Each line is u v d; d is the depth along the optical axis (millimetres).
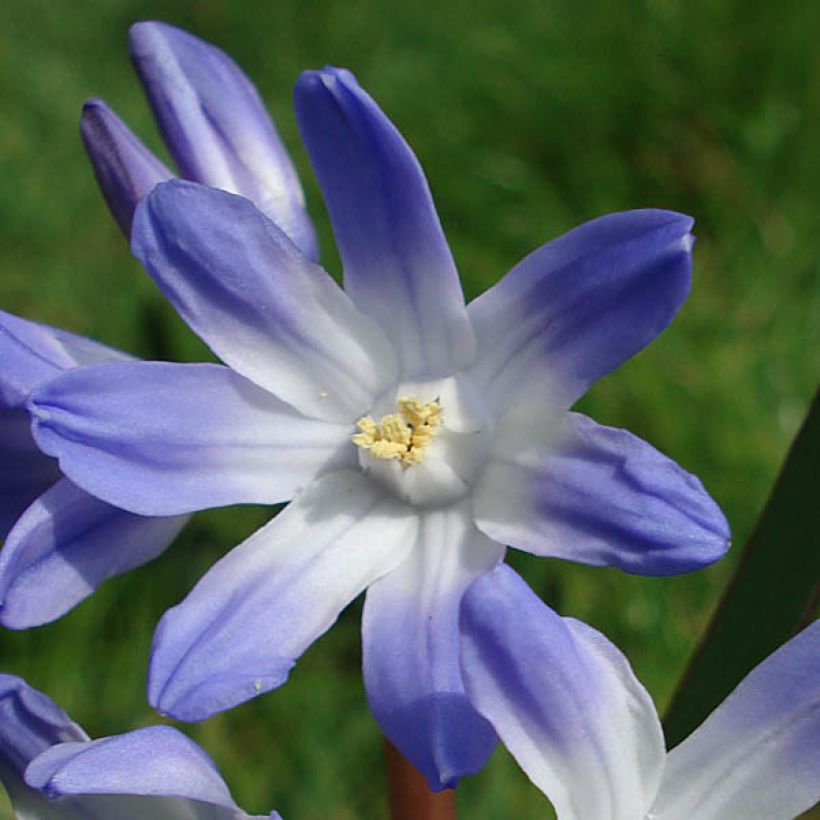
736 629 119
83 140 127
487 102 230
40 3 254
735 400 200
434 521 119
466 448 119
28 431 118
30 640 191
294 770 187
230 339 118
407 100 231
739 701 109
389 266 120
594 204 226
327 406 122
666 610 188
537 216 222
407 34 240
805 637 109
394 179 117
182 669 110
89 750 105
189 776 106
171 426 116
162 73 129
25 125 237
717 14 228
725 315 211
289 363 120
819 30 226
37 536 113
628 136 228
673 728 120
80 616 190
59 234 223
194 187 115
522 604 102
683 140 227
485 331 119
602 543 111
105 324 210
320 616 116
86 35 252
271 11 250
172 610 113
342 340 121
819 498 117
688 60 228
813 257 215
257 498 119
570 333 115
